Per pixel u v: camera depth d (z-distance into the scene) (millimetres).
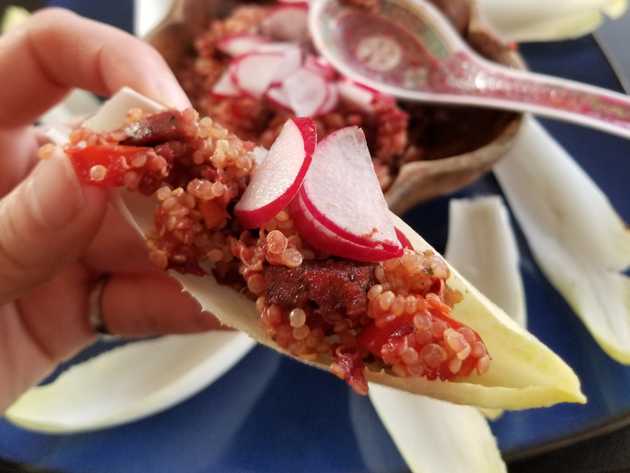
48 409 177
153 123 119
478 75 211
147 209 123
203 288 118
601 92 201
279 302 105
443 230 209
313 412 174
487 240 201
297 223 110
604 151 219
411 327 103
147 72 163
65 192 118
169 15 234
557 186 212
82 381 182
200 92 232
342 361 104
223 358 180
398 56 221
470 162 191
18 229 126
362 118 214
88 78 176
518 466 159
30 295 184
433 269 110
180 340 185
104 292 190
